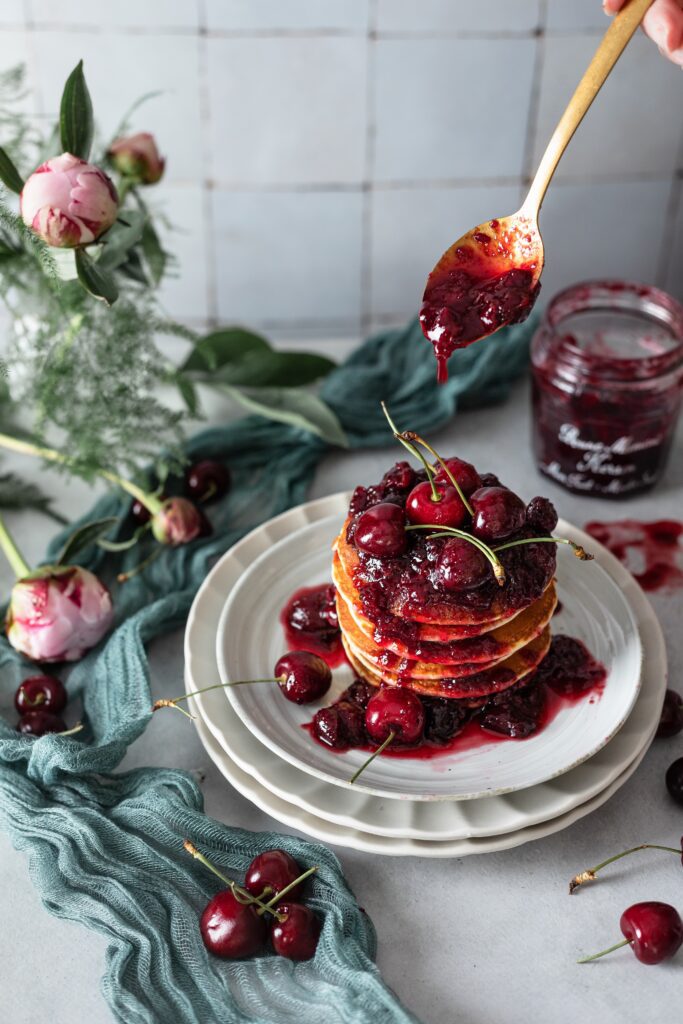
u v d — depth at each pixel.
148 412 0.84
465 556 0.66
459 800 0.67
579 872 0.68
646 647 0.73
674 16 0.72
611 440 0.83
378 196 1.01
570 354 0.82
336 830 0.67
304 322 1.07
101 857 0.67
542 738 0.69
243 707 0.69
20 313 0.87
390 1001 0.61
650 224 1.04
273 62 0.95
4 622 0.78
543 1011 0.63
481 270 0.71
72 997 0.64
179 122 0.97
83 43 0.94
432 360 0.94
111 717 0.73
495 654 0.68
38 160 0.82
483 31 0.94
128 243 0.79
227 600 0.74
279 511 0.85
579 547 0.66
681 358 0.81
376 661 0.69
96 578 0.76
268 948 0.66
